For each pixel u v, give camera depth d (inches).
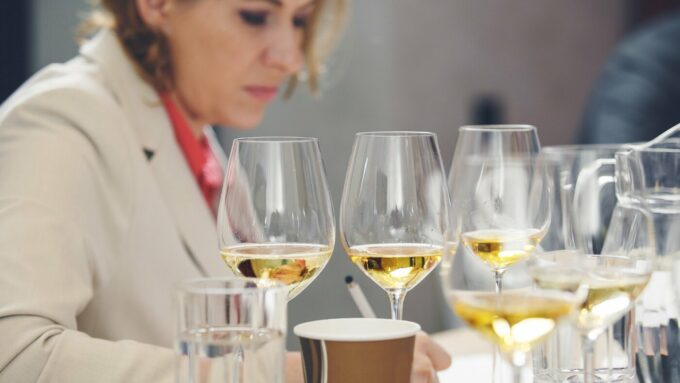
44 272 68.7
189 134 94.7
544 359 60.9
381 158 59.9
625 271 52.7
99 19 94.9
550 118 237.1
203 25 90.6
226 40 91.1
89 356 62.4
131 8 89.7
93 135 80.0
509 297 47.6
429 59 219.6
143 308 84.0
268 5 91.4
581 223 59.1
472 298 48.1
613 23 243.3
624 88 179.6
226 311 45.3
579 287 47.5
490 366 71.5
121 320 83.6
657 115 177.5
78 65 88.4
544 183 59.7
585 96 240.7
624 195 58.0
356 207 60.0
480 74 227.1
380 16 211.6
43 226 71.2
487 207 59.8
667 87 177.9
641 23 244.7
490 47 228.2
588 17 241.1
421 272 59.9
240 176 58.7
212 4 90.3
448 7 220.8
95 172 79.3
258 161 58.6
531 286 47.8
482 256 58.7
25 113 78.6
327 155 206.5
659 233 59.6
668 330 58.9
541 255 47.8
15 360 63.5
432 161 60.4
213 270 89.0
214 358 45.1
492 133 62.2
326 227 59.2
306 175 58.9
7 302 66.1
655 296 59.2
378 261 59.4
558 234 59.4
